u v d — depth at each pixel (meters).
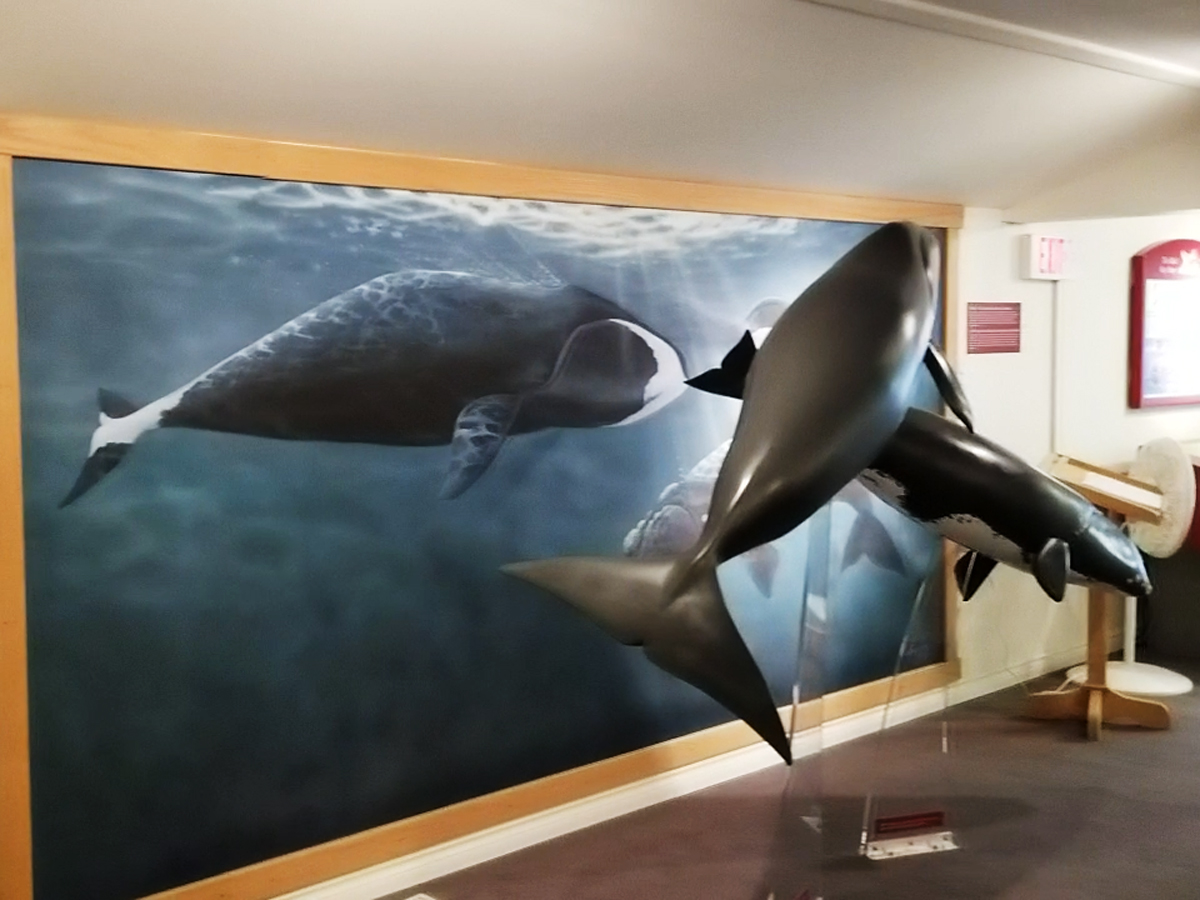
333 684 2.48
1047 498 2.49
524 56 2.25
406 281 2.51
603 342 2.86
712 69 2.47
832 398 1.91
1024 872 2.60
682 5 2.22
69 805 2.16
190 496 2.27
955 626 3.83
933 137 3.15
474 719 2.70
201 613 2.29
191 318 2.24
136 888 2.25
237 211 2.28
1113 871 2.60
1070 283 4.18
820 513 2.86
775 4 2.29
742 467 1.89
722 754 3.20
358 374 2.46
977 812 2.93
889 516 3.58
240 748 2.36
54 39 1.86
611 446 2.90
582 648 2.89
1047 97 3.10
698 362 3.07
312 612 2.44
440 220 2.55
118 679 2.21
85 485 2.14
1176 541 3.70
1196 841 2.76
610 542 2.92
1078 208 3.81
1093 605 3.57
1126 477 3.82
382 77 2.19
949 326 3.78
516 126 2.49
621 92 2.47
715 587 1.83
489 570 2.70
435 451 2.59
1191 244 4.59
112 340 2.15
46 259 2.07
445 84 2.27
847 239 3.43
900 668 3.67
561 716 2.86
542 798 2.82
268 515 2.37
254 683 2.37
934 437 2.43
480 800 2.71
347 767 2.51
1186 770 3.21
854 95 2.77
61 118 2.05
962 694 3.87
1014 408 4.03
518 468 2.73
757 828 2.87
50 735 2.13
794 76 2.60
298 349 2.37
